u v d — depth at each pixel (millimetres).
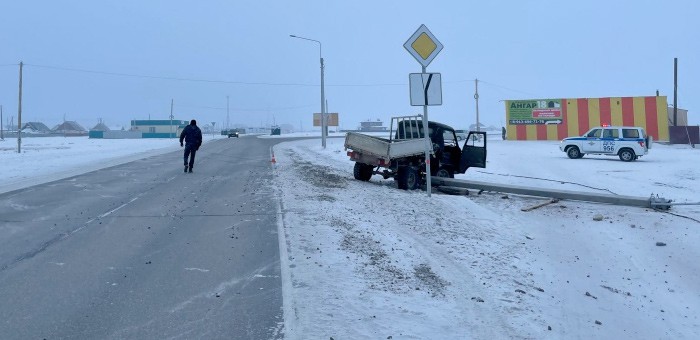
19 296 5539
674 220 11141
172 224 9211
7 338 4512
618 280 7418
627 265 8148
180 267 6609
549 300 6105
